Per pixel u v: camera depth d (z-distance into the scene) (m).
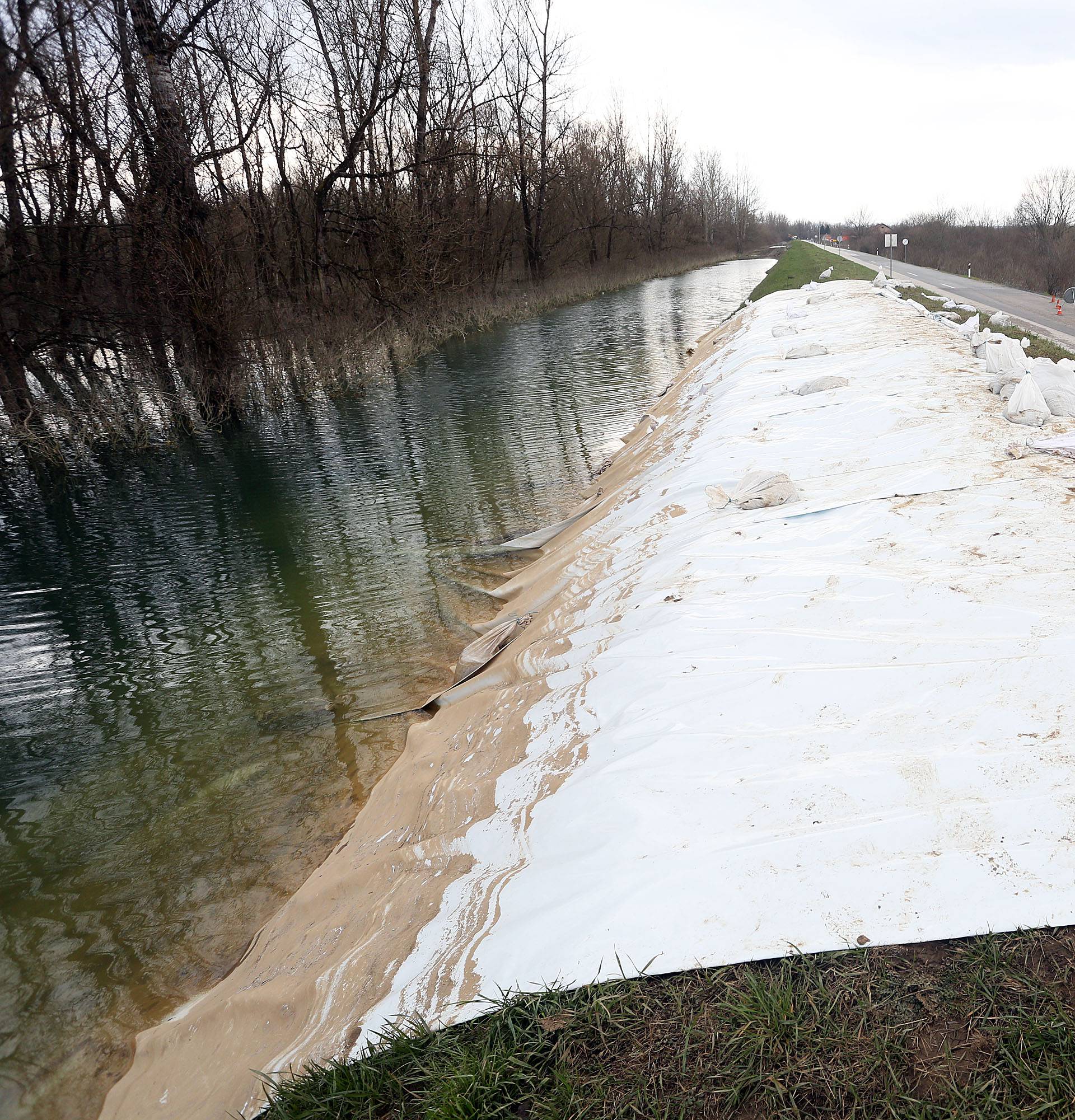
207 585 10.52
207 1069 3.74
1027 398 8.65
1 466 16.98
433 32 31.14
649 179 70.38
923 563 5.82
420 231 30.22
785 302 24.66
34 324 18.92
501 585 9.55
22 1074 4.09
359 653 8.26
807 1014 2.83
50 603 10.42
